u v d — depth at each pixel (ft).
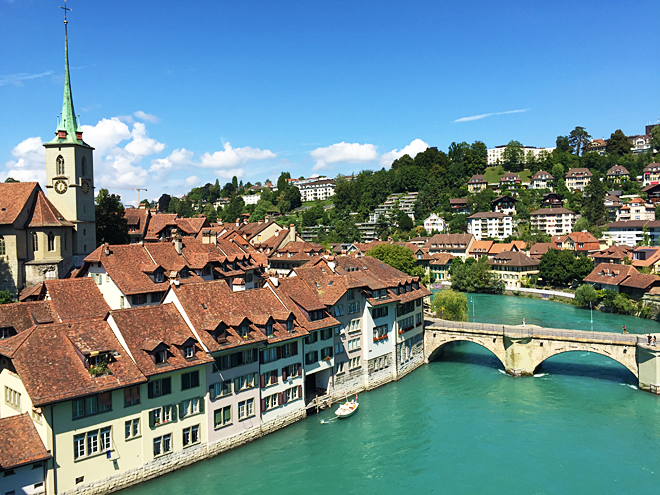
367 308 238.07
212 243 268.82
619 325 336.49
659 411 210.38
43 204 255.09
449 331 279.49
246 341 177.17
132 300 200.03
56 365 140.36
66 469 134.21
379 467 166.61
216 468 162.81
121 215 340.18
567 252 509.76
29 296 209.97
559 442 184.14
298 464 167.73
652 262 458.50
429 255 632.79
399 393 235.40
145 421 150.51
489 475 161.89
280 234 475.72
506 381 251.19
